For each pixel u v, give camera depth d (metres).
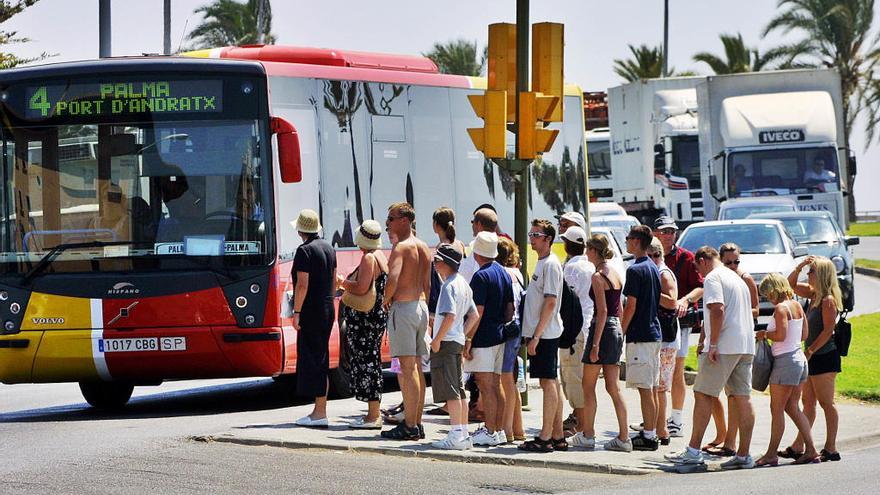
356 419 38.81
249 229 42.91
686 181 122.31
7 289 42.53
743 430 35.62
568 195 59.31
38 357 42.25
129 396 47.56
